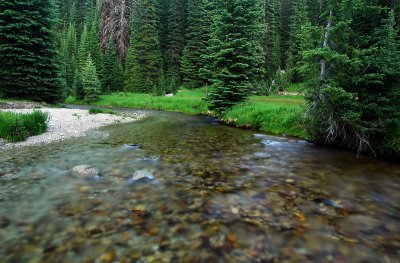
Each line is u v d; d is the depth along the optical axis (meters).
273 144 12.55
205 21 53.03
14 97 26.14
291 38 54.72
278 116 16.58
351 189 6.98
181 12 60.16
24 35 24.80
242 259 4.05
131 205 5.73
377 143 10.66
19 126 12.10
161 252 4.17
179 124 19.62
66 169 8.05
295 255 4.18
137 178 7.32
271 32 50.97
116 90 57.28
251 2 22.03
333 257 4.16
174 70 57.75
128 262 3.92
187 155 10.13
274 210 5.67
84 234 4.62
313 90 11.50
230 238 4.58
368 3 10.62
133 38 55.53
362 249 4.38
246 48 21.94
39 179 7.20
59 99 29.84
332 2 10.59
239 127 18.19
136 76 54.03
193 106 33.41
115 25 63.88
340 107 11.06
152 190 6.59
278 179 7.63
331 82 10.80
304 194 6.56
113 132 15.02
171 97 41.41
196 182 7.21
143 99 41.88
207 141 13.00
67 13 87.81
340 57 9.91
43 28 25.48
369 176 8.10
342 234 4.81
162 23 64.69
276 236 4.68
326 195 6.54
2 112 14.38
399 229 5.03
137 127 17.38
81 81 47.59
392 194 6.70
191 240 4.50
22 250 4.17
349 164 9.41
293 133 14.91
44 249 4.20
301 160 9.80
